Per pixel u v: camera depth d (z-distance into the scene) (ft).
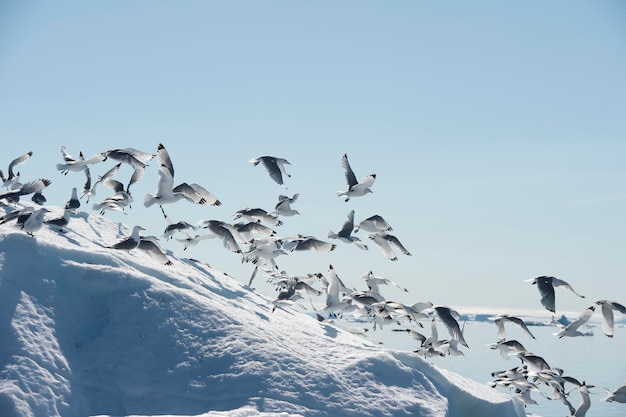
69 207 80.12
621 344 512.63
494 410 71.05
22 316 57.77
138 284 64.90
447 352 83.61
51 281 62.08
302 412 56.80
